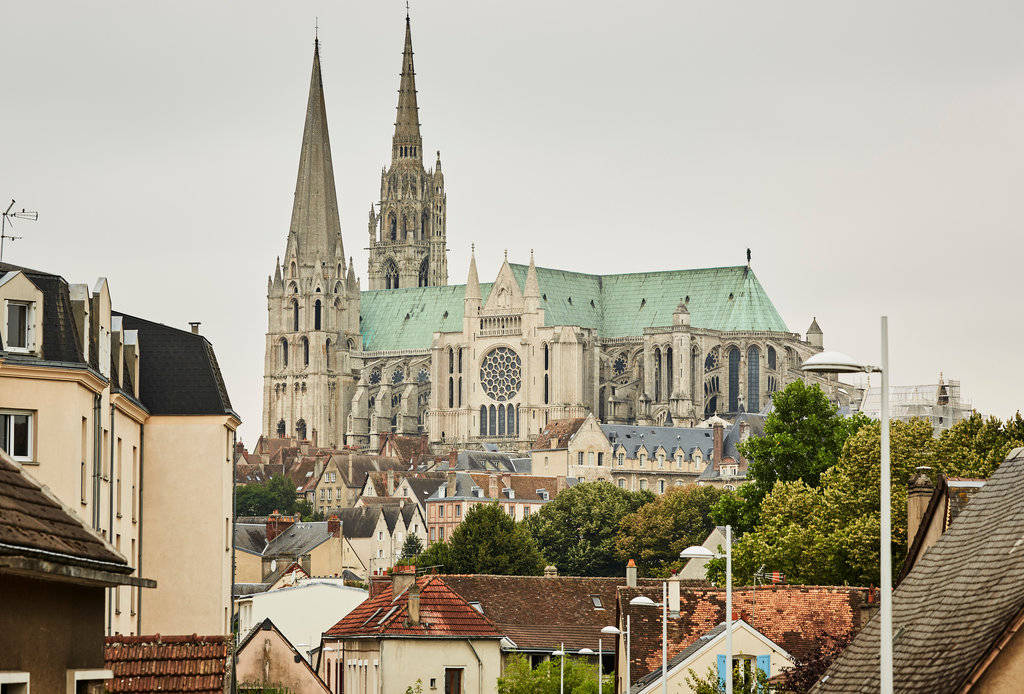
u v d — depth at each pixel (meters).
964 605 58.84
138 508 123.88
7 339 94.38
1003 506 64.38
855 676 63.78
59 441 94.81
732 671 109.62
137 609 120.06
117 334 116.88
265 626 181.12
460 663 185.88
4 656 44.34
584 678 177.12
